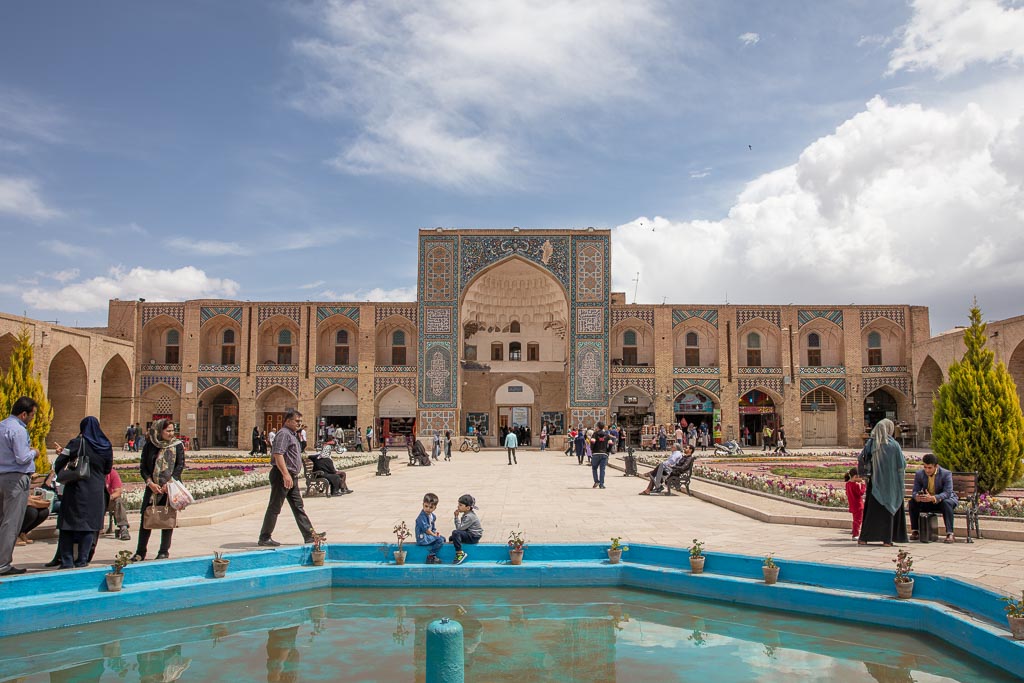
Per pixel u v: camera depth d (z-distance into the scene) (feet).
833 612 18.06
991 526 25.53
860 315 100.89
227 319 100.89
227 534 25.95
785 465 61.21
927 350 94.58
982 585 16.31
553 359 110.01
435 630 10.82
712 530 26.78
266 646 16.57
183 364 99.25
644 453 83.56
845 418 99.91
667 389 99.76
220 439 103.14
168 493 20.53
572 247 99.76
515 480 50.21
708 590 19.93
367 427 99.19
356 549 22.25
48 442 84.94
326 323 102.32
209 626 17.94
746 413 101.86
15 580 17.78
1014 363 76.59
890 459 23.08
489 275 110.22
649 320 101.65
